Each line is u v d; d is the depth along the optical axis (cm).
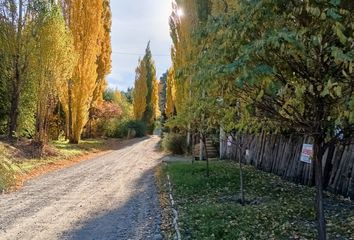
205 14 2122
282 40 299
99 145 3509
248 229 702
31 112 2438
